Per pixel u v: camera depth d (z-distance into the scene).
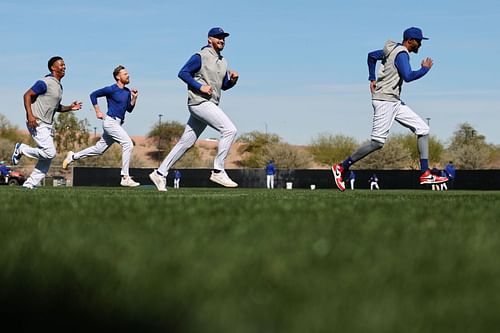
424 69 22.52
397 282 3.61
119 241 5.48
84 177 101.94
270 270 3.93
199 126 23.39
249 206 11.26
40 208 10.32
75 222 7.51
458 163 175.12
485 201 15.41
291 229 6.66
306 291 3.34
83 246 5.12
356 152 25.11
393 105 23.47
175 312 2.88
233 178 108.94
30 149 24.33
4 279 3.70
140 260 4.33
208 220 7.87
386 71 23.33
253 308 2.96
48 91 23.55
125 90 27.94
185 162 176.88
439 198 18.56
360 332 2.58
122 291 3.36
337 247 5.08
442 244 5.55
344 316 2.79
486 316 2.87
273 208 10.62
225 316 2.78
